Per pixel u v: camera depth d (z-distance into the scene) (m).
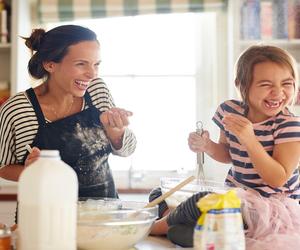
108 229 0.83
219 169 2.27
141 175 2.42
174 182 1.16
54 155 0.73
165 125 2.46
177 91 2.46
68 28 1.32
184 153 2.44
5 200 2.12
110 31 2.46
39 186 0.69
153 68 2.46
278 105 1.19
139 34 2.46
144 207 0.97
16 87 2.21
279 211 1.04
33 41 1.39
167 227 0.97
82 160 1.40
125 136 1.36
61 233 0.70
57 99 1.41
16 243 0.78
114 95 2.46
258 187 1.20
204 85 2.46
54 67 1.36
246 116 1.29
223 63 2.40
